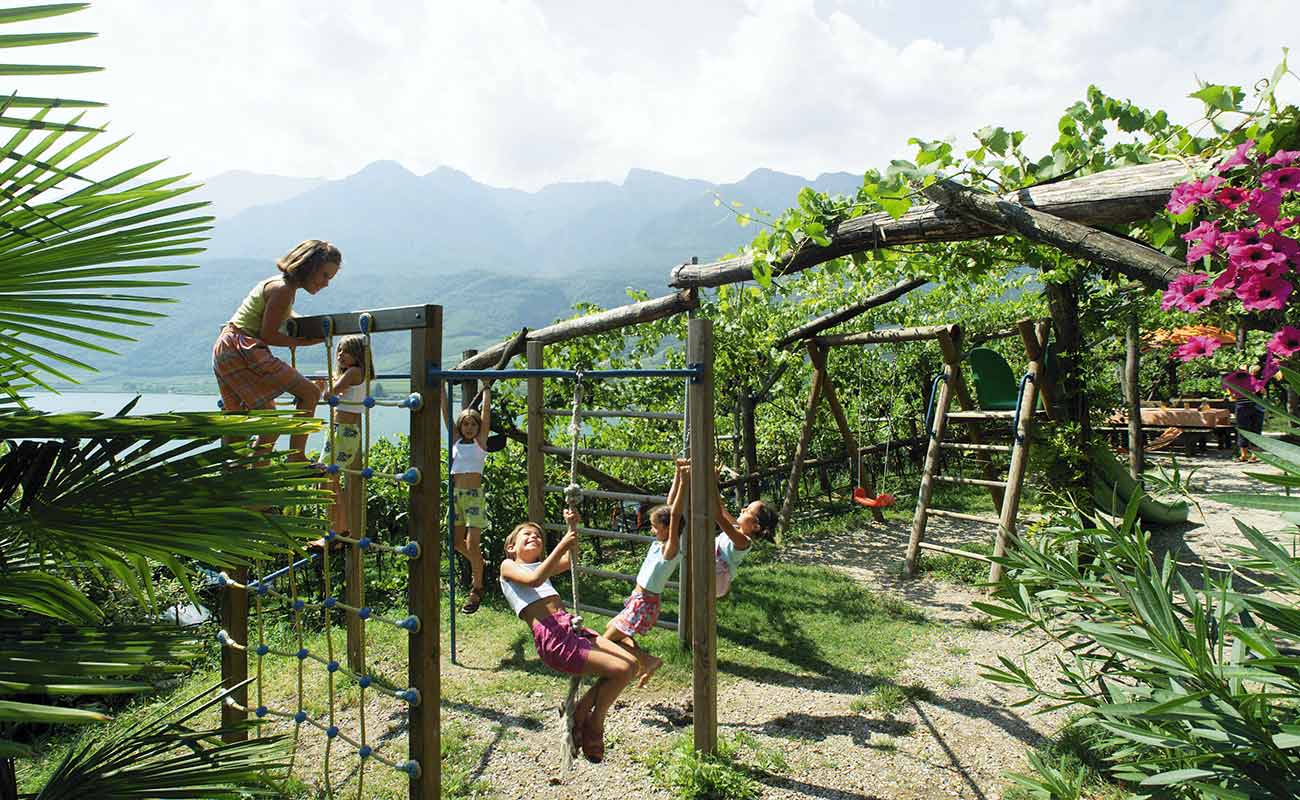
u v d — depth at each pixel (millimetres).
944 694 4926
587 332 7457
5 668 1647
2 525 1898
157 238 2041
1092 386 7527
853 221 5316
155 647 1945
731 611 6578
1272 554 1592
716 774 3961
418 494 3129
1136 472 9484
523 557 4258
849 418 12320
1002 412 7391
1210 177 2441
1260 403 1685
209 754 2234
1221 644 1666
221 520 2066
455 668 5637
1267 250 2186
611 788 3998
